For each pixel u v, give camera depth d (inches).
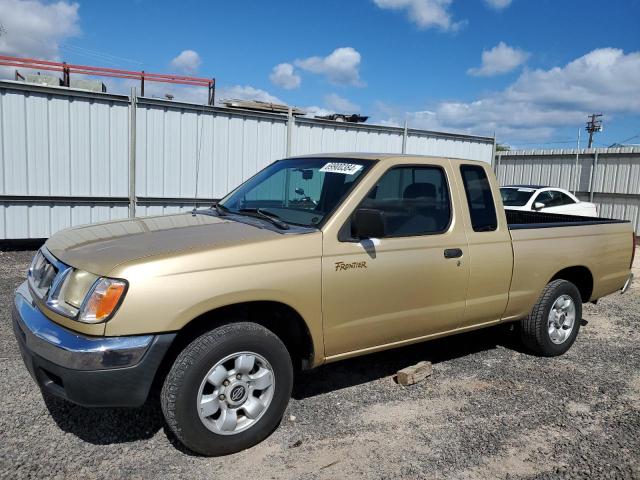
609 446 141.7
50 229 417.4
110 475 119.5
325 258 140.3
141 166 441.1
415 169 165.0
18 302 138.1
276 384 135.6
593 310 294.5
